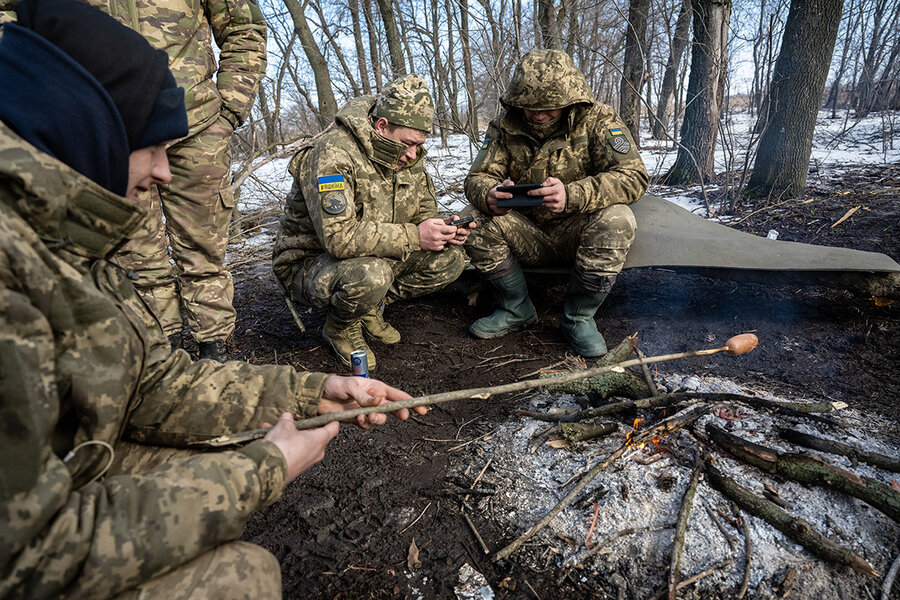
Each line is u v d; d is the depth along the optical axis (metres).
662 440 2.05
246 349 3.29
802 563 1.60
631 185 2.85
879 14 12.42
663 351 2.96
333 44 10.01
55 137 0.97
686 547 1.68
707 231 3.42
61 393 0.98
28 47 0.96
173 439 1.38
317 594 1.68
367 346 3.15
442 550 1.81
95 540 0.86
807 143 5.48
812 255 2.91
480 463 2.18
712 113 6.77
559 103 2.79
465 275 3.79
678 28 8.09
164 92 1.14
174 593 0.96
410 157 2.88
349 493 2.08
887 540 1.63
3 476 0.79
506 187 2.89
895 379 2.47
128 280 1.31
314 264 2.89
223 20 2.72
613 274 2.87
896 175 6.09
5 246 0.85
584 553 1.71
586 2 8.95
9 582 0.80
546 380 1.51
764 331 3.05
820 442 1.92
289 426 1.21
